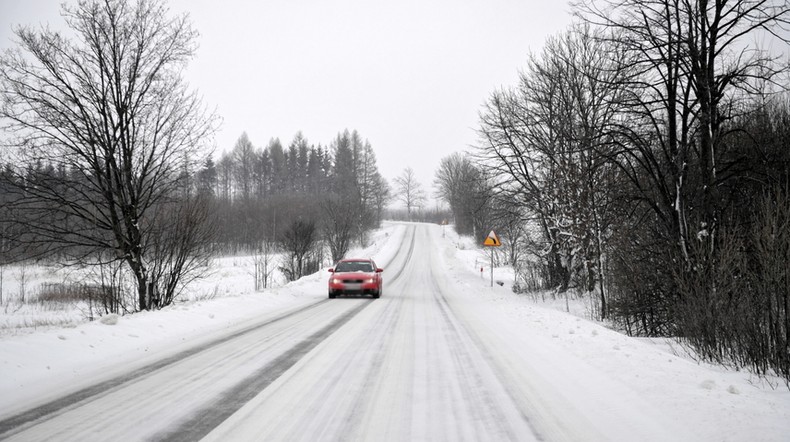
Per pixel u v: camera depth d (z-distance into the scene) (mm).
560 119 23125
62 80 13961
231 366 6746
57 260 14852
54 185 14312
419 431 4199
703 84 12008
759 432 3980
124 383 5734
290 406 4879
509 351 8133
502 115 27078
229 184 110062
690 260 11359
